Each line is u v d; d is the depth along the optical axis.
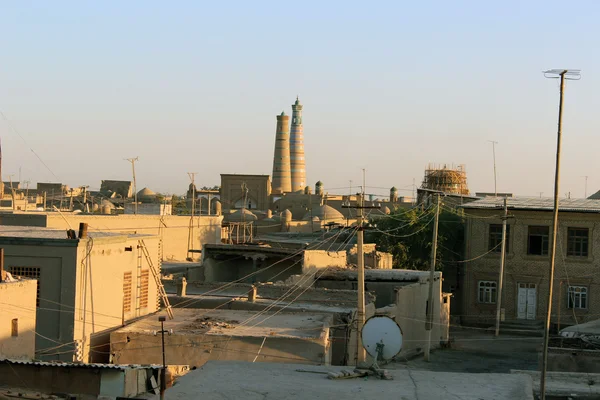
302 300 29.75
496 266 44.12
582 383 15.42
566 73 19.50
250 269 36.88
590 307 42.50
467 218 44.81
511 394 8.59
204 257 36.56
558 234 43.09
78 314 21.42
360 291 25.06
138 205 57.06
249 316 26.28
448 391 8.66
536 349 36.50
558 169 19.78
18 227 26.72
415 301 34.44
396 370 9.76
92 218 38.81
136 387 11.20
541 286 43.38
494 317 43.62
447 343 37.34
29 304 18.27
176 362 22.59
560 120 19.66
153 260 26.08
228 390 8.53
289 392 8.48
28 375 11.09
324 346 22.59
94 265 22.30
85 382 11.00
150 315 25.64
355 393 8.49
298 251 35.00
